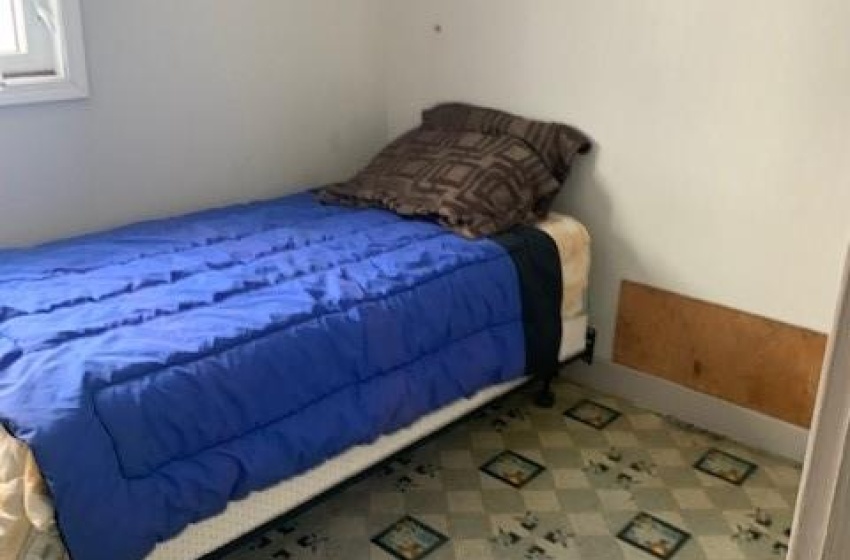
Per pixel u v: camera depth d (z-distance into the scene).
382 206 2.74
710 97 2.45
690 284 2.62
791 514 2.23
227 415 1.69
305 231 2.50
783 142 2.33
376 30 3.22
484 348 2.33
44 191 2.44
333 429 1.88
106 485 1.47
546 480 2.36
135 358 1.63
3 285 1.99
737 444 2.57
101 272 2.10
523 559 2.04
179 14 2.62
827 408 0.54
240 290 2.02
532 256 2.50
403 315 2.09
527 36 2.82
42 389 1.51
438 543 2.08
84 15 2.39
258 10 2.82
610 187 2.74
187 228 2.48
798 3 2.23
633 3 2.54
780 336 2.46
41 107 2.37
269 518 1.83
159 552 1.62
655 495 2.30
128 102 2.56
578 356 2.78
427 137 2.95
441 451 2.50
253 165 2.96
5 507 1.41
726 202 2.48
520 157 2.71
